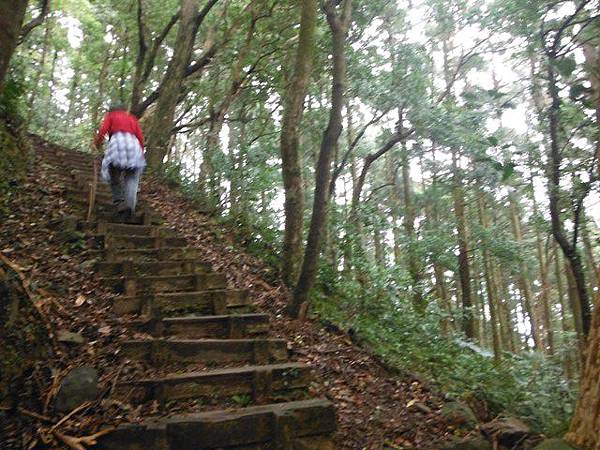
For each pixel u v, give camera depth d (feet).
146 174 32.42
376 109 45.06
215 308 16.38
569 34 22.57
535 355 22.38
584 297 21.24
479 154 37.09
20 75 29.04
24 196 20.35
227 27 47.39
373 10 42.42
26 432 10.19
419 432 13.44
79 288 15.75
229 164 27.76
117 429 10.40
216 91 46.75
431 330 26.35
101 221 20.18
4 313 11.42
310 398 13.29
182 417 11.19
